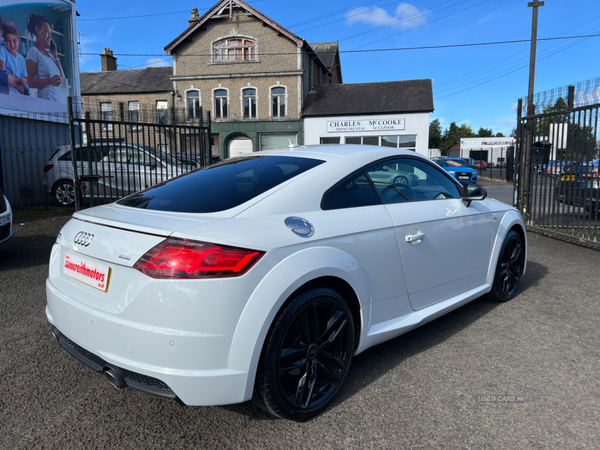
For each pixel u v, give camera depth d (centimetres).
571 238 692
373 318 246
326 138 2694
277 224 205
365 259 237
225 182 246
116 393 242
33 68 1047
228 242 183
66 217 866
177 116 855
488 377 258
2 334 318
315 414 219
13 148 999
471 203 340
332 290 218
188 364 177
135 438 202
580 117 648
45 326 333
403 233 263
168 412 224
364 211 248
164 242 181
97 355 194
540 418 216
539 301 393
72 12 1177
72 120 705
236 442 199
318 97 2817
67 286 220
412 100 2658
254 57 2695
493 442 198
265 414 223
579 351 291
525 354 287
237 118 2748
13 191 1002
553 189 727
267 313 187
